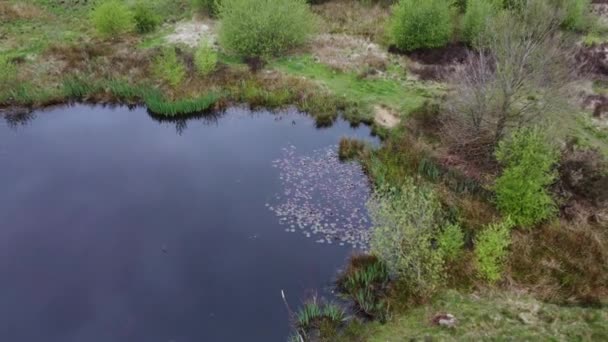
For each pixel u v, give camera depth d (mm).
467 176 16844
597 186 15008
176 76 22266
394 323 11844
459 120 17734
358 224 15430
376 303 12406
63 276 13391
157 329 11984
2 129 20375
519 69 15766
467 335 11211
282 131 20688
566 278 12695
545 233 14039
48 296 12797
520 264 13125
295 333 11836
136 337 11781
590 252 13344
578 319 11562
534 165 14141
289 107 22125
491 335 11188
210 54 23094
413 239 12492
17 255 14000
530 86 16203
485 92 16484
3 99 21422
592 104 20344
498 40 20188
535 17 21266
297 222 15523
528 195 14070
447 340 11086
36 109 21594
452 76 20922
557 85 16500
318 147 19531
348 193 16812
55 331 11875
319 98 22062
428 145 18578
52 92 21828
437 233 14258
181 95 21953
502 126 16578
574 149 16766
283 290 13109
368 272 12992
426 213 13844
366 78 23781
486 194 15930
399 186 16344
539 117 16438
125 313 12398
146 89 22078
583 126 19125
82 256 14078
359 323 11930
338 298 12859
